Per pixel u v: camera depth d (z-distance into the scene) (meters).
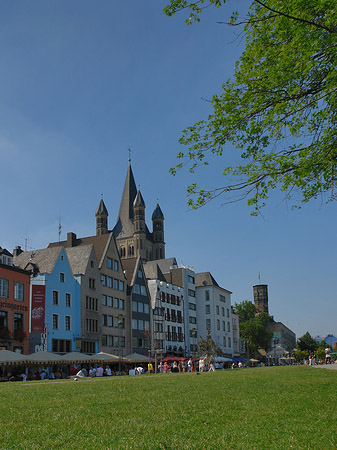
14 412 11.41
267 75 12.32
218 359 84.00
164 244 189.75
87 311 64.25
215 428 9.16
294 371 32.09
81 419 10.28
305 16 11.34
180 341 96.06
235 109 12.83
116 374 56.31
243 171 13.31
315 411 11.00
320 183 13.32
